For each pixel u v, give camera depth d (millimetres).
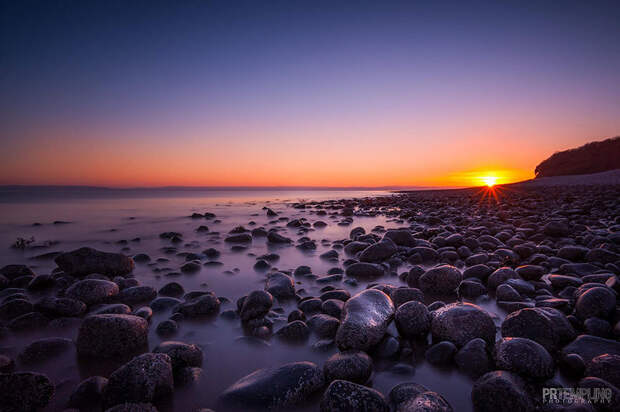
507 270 3785
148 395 1747
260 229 8102
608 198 14305
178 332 2697
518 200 16328
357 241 6145
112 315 2430
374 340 2281
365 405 1610
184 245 6742
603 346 2121
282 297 3492
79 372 2127
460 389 1909
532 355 1864
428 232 7098
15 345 2467
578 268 4039
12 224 9898
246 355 2322
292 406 1771
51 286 3932
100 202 21500
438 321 2438
